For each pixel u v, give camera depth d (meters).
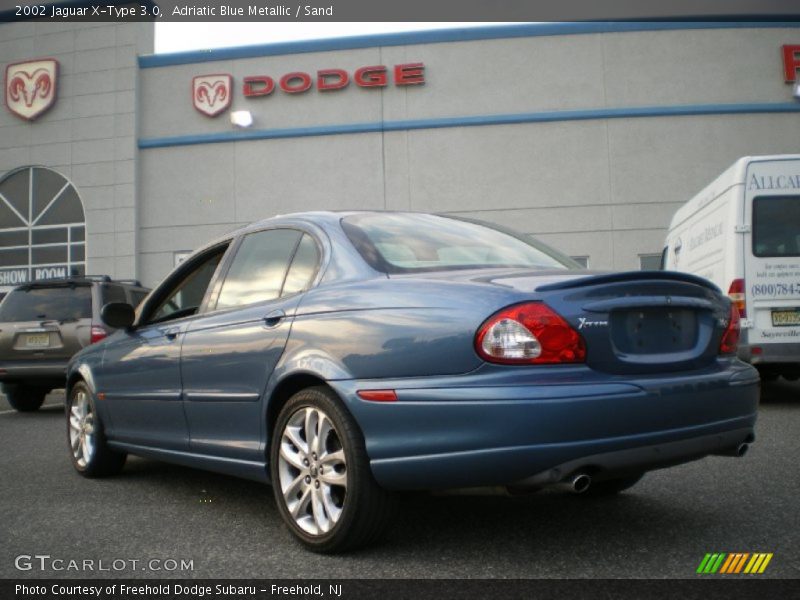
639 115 17.17
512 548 3.06
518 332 2.63
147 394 4.25
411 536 3.26
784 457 4.89
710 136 17.16
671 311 2.99
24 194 19.55
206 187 18.33
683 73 17.22
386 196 17.56
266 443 3.38
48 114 19.33
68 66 19.27
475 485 2.68
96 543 3.32
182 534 3.44
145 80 18.81
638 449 2.69
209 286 4.05
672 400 2.76
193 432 3.91
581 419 2.57
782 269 7.76
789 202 7.83
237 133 18.19
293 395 3.22
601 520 3.48
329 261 3.37
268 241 3.83
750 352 7.70
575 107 17.28
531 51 17.39
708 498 3.85
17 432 7.25
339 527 2.93
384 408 2.80
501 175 17.33
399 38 17.62
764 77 17.23
